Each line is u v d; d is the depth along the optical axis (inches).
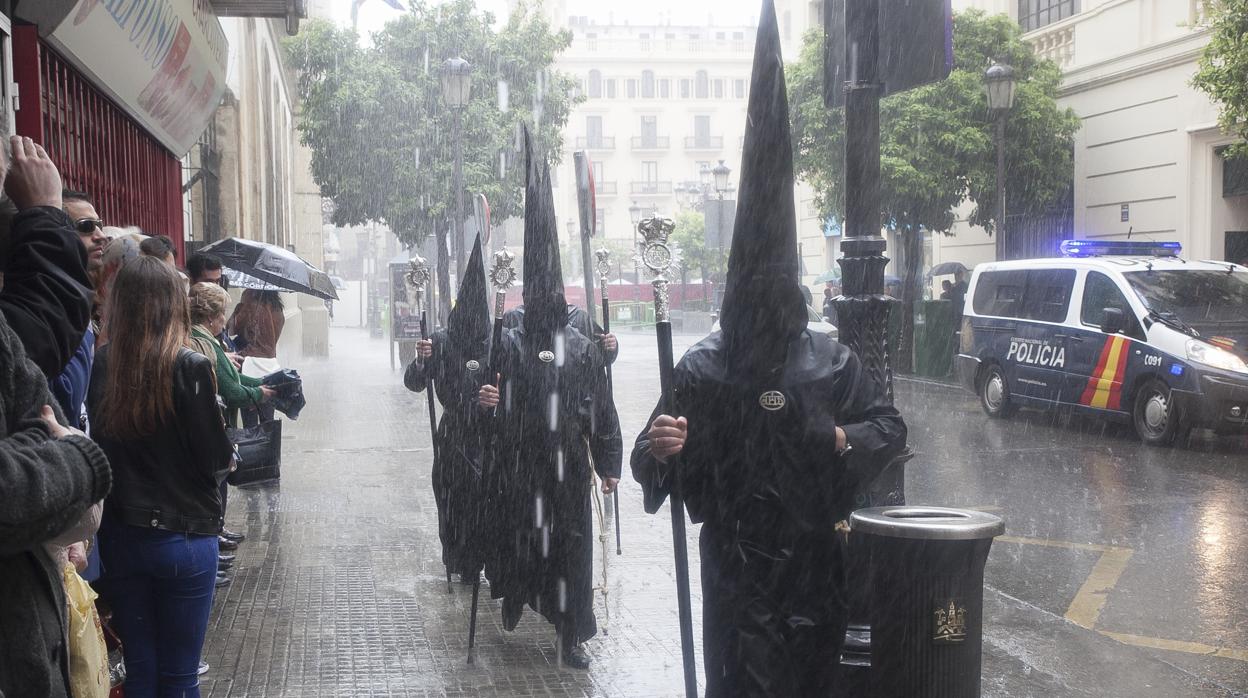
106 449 152.9
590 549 219.0
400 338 1082.1
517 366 222.2
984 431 562.9
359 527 349.7
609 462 236.4
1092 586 273.3
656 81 3695.9
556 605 215.9
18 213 109.4
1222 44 653.3
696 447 148.2
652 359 1175.6
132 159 442.6
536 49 1143.0
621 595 266.7
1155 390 499.8
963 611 137.3
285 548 320.5
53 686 85.9
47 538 82.4
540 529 216.8
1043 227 1072.2
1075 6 1021.8
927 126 958.4
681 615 151.7
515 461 221.0
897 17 197.0
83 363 135.0
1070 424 586.2
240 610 256.4
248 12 538.0
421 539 332.5
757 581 146.0
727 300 144.9
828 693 150.3
